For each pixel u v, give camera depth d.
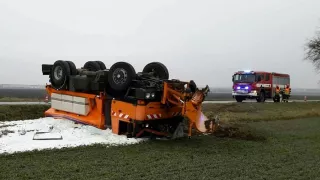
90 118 11.46
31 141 9.48
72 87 11.88
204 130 9.84
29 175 6.46
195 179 6.49
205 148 9.43
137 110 10.13
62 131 10.78
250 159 8.30
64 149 8.68
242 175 6.86
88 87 11.22
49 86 13.05
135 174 6.70
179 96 9.89
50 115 13.01
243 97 32.56
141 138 10.44
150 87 10.20
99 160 7.68
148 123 10.45
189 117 9.70
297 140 11.58
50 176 6.44
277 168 7.55
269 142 10.93
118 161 7.65
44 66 12.80
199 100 9.82
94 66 13.41
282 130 14.14
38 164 7.25
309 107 29.48
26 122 12.33
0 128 11.23
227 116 18.47
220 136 11.66
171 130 11.16
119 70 10.60
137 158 7.99
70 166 7.11
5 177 6.33
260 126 15.26
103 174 6.65
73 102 11.93
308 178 6.82
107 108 11.12
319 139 11.88
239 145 10.06
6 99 27.03
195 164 7.61
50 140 9.67
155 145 9.59
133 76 10.41
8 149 8.52
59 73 12.34
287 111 24.22
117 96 10.93
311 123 17.34
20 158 7.76
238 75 32.28
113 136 10.42
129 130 10.39
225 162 7.89
